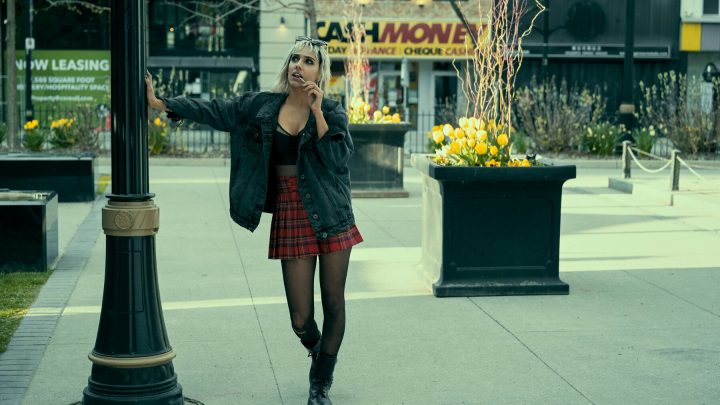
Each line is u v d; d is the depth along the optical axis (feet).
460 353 19.81
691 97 94.38
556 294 25.26
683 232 36.73
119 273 15.17
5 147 75.00
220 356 19.54
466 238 24.93
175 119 15.48
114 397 14.98
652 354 19.77
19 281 26.50
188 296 25.13
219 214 40.81
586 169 68.28
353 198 47.19
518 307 23.86
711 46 114.93
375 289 26.02
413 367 18.84
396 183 47.73
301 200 15.55
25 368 18.42
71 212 41.27
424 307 23.80
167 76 112.37
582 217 40.96
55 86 114.83
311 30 76.38
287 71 15.56
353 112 49.88
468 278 25.04
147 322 15.26
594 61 114.62
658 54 114.21
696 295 25.43
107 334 15.21
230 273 28.22
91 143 73.46
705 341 20.80
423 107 119.65
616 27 113.50
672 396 17.12
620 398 17.01
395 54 115.34
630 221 39.70
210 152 74.18
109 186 51.47
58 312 23.06
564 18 112.98
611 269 29.04
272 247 15.78
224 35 115.44
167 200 45.50
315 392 16.28
